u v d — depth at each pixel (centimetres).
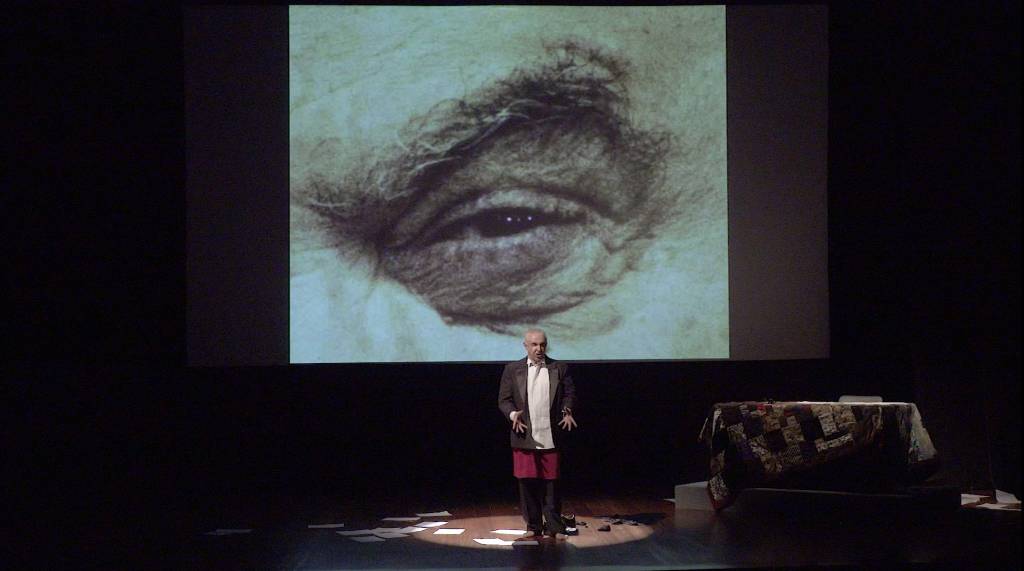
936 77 811
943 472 723
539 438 609
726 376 898
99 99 827
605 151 811
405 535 625
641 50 814
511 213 811
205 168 802
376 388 900
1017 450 779
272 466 898
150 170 838
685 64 813
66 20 816
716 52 812
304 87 809
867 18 819
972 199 808
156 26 825
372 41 812
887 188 830
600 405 902
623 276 810
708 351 811
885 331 842
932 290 824
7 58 816
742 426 691
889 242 834
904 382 871
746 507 700
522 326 810
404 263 811
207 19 801
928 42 809
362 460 901
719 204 810
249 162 805
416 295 810
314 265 810
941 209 818
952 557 537
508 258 810
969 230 809
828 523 654
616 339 810
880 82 823
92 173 835
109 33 822
